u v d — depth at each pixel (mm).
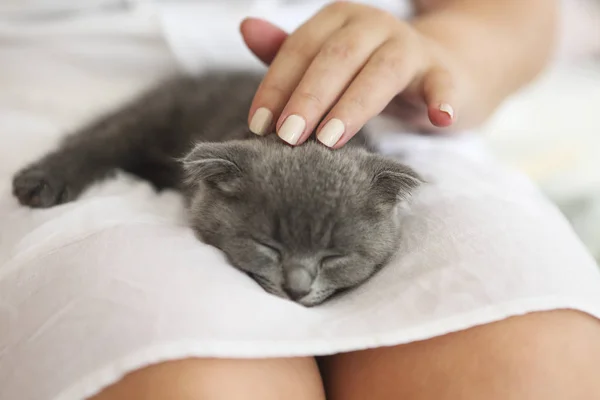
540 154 484
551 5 401
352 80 294
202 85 386
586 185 458
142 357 226
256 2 395
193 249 265
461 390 244
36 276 256
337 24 309
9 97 368
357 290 289
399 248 298
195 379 228
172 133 376
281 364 242
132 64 387
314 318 256
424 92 310
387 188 306
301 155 302
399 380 252
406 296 260
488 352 246
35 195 303
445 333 251
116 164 353
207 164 296
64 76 380
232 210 298
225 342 232
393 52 299
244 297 248
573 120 520
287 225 292
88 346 232
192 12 389
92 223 278
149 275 246
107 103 380
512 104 541
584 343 248
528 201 315
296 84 300
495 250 269
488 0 394
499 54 371
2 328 248
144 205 305
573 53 611
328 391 270
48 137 350
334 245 296
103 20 377
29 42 379
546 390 240
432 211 301
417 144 357
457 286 257
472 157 357
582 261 276
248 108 361
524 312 250
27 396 230
